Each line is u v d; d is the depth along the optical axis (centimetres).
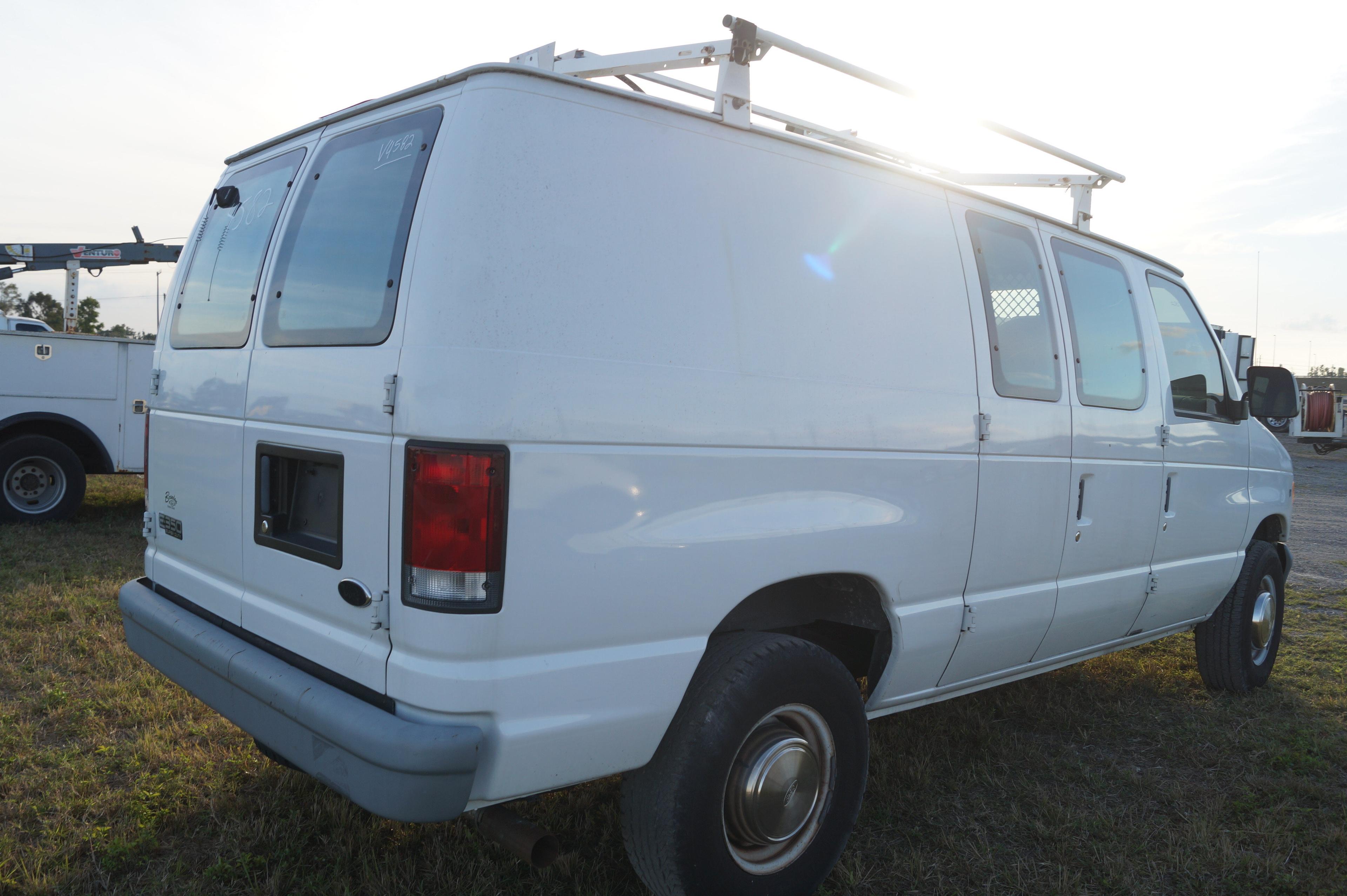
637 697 220
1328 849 315
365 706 206
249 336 261
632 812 233
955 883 283
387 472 205
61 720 371
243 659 240
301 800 309
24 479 808
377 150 236
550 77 218
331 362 223
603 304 215
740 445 238
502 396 197
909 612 289
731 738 233
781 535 246
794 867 254
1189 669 522
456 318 198
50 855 271
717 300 238
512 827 213
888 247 287
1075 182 399
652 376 221
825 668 257
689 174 239
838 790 265
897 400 280
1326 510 1339
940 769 364
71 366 827
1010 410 321
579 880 266
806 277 261
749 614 274
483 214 203
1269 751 394
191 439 286
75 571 618
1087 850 306
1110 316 386
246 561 257
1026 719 425
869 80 287
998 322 323
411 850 283
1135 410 387
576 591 208
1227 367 470
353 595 213
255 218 280
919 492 288
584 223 216
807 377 256
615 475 214
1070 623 363
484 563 195
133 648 299
